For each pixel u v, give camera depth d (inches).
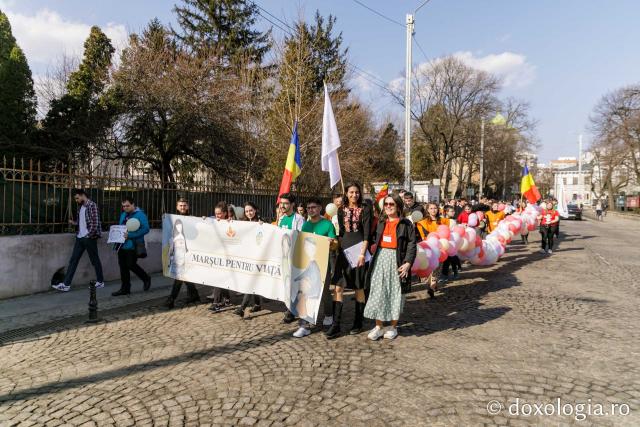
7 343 197.5
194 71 597.9
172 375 160.6
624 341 199.0
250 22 986.1
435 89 1488.7
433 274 285.0
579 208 1534.2
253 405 137.0
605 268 417.7
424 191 1069.8
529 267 424.2
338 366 168.7
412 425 124.7
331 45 963.3
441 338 203.2
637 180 1893.5
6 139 589.0
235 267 237.5
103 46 749.3
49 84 855.7
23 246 285.4
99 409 135.1
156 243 381.4
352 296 294.4
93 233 299.3
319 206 211.3
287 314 229.6
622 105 1667.1
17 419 129.3
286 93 724.7
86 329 217.9
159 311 253.0
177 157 690.8
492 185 2377.0
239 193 471.5
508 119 1868.8
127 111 578.2
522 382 154.0
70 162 601.9
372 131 1180.5
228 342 197.2
